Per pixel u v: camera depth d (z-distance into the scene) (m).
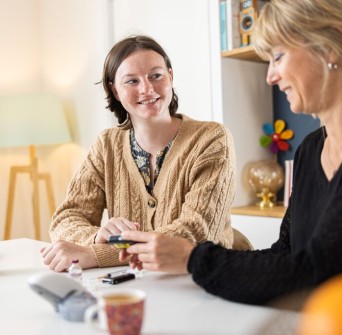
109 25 3.11
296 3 0.92
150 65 1.59
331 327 0.37
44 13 3.62
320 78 0.94
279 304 0.85
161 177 1.62
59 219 1.62
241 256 0.92
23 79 3.56
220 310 0.85
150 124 1.62
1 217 3.44
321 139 1.09
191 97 2.72
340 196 0.86
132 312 0.69
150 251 1.01
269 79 1.02
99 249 1.24
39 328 0.79
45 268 1.24
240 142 2.59
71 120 3.46
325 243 0.82
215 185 1.47
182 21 2.73
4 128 3.06
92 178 1.73
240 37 2.47
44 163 3.66
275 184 2.54
